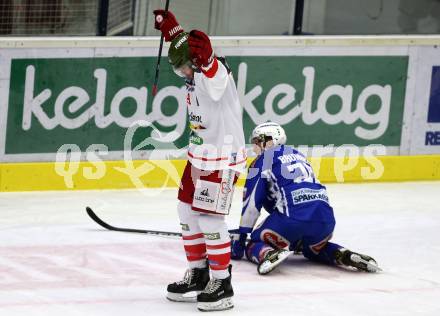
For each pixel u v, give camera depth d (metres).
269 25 24.42
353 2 24.98
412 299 14.09
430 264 16.56
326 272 15.66
